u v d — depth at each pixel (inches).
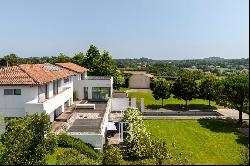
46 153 1001.5
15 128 984.9
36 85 1387.8
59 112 1727.4
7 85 1382.9
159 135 1772.9
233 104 2073.1
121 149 1317.7
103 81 2370.8
